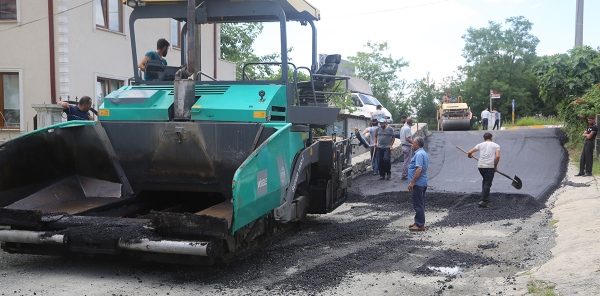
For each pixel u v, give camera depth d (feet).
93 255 20.24
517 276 20.30
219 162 22.36
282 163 22.62
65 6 52.44
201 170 22.74
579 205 33.83
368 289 19.13
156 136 22.76
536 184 44.80
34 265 21.90
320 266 22.03
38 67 53.11
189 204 25.72
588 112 59.52
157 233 19.10
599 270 18.78
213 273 20.89
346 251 24.81
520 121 125.70
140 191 24.00
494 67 234.17
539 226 30.37
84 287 18.98
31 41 53.06
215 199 25.22
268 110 22.35
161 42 27.32
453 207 37.37
